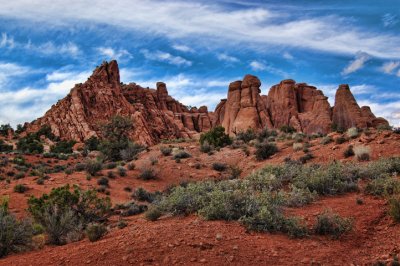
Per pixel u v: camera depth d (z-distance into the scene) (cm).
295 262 716
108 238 931
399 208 930
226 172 2911
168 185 2503
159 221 1103
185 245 770
